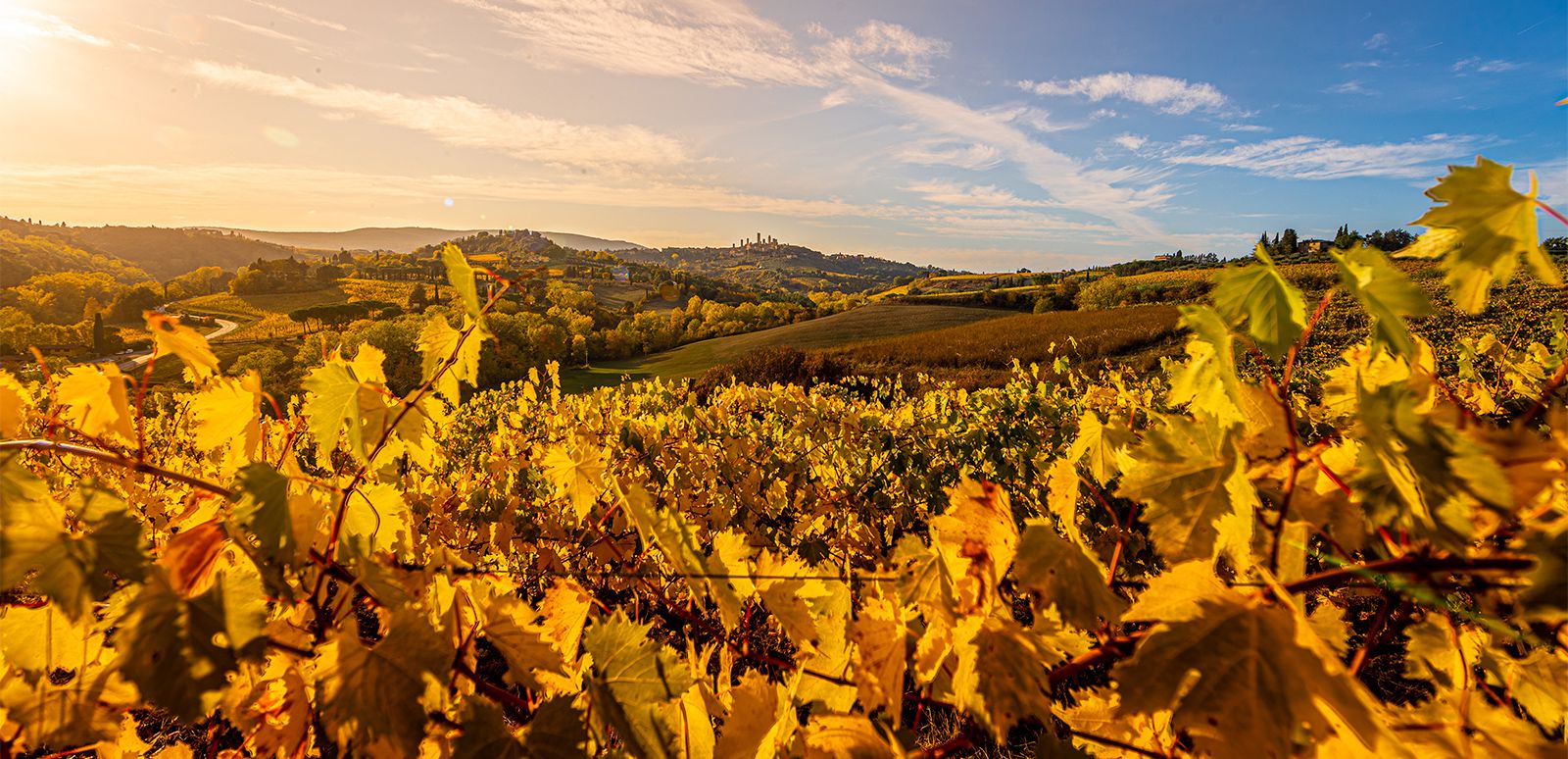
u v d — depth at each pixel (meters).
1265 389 0.65
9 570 0.67
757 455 5.80
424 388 1.04
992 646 0.74
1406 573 0.55
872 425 6.61
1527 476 0.50
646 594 1.31
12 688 0.82
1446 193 0.59
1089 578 0.70
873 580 0.89
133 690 0.84
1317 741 0.52
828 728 0.88
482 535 3.87
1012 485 5.68
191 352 0.89
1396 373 0.68
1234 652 0.56
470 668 0.92
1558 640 0.49
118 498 0.74
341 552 0.96
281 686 0.95
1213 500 0.63
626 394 9.15
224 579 0.77
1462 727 0.65
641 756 0.91
